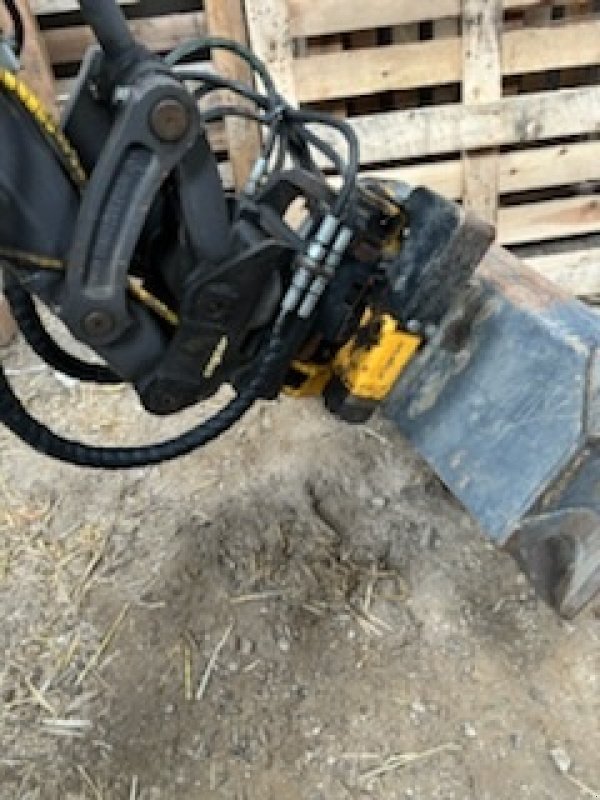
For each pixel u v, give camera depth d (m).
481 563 2.09
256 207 1.42
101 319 1.32
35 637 2.03
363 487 2.26
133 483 2.31
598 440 1.38
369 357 1.48
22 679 1.96
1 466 2.39
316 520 2.19
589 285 2.86
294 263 1.39
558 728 1.81
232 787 1.76
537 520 1.44
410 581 2.07
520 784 1.73
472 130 2.64
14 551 2.20
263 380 1.46
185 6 2.79
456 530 2.16
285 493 2.26
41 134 1.25
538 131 2.65
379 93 2.77
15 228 1.27
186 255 1.35
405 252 1.46
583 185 2.90
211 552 2.13
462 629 1.98
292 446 2.38
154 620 2.03
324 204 1.42
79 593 2.10
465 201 2.78
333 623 2.00
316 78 2.57
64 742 1.85
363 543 2.14
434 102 2.83
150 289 1.43
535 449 1.43
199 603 2.05
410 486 2.26
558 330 1.46
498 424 1.47
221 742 1.83
